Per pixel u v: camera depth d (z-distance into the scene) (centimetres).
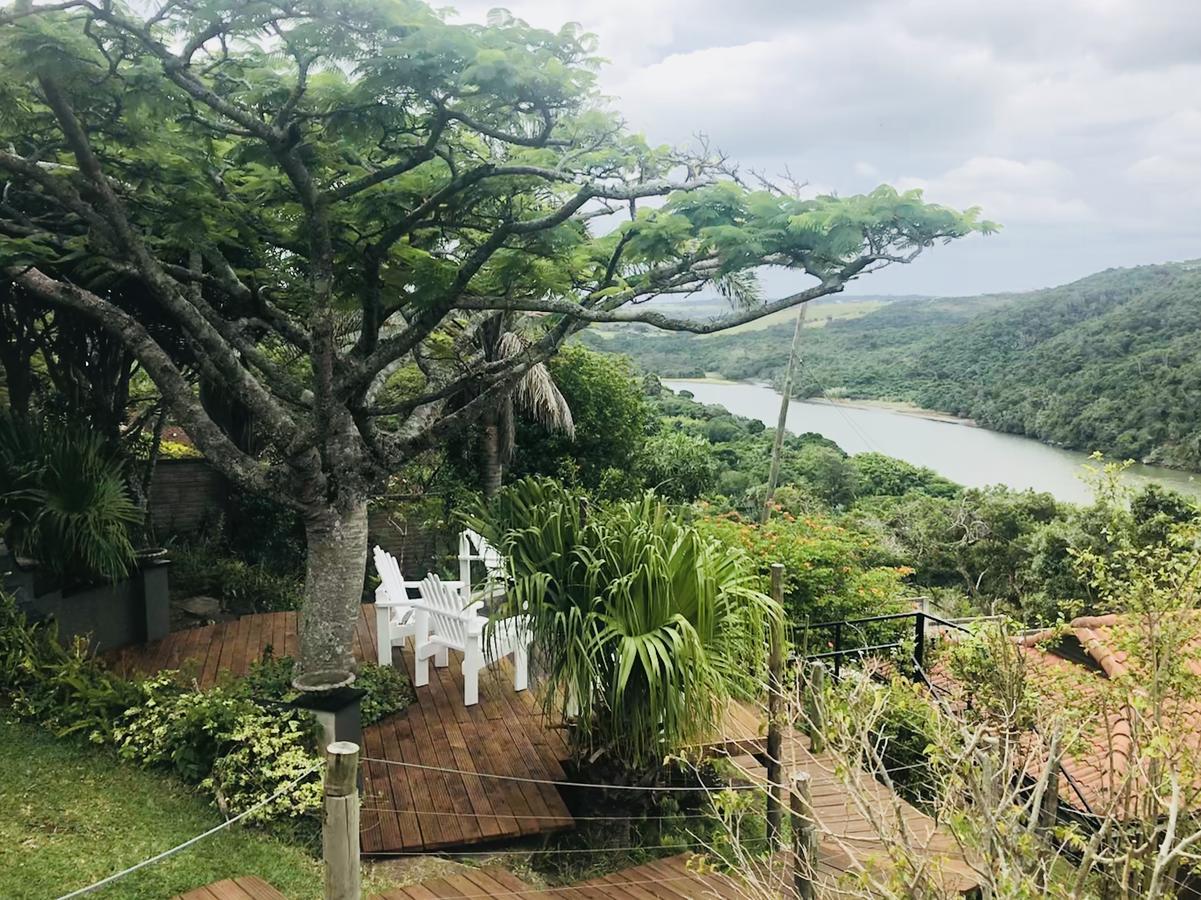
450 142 643
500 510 594
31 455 711
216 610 1004
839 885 344
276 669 668
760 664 548
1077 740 439
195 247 659
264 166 621
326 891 274
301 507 623
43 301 837
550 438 1458
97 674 596
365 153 634
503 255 704
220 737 511
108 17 500
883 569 1223
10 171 611
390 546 1391
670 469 1631
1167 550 535
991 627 601
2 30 496
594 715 530
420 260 651
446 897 441
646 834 553
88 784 487
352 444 635
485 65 461
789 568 1046
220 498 1261
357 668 698
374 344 677
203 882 411
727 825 381
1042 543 1622
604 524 554
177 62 507
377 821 516
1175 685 466
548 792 555
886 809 512
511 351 1242
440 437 666
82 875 393
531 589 523
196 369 948
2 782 471
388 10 470
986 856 261
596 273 811
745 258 618
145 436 1279
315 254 586
